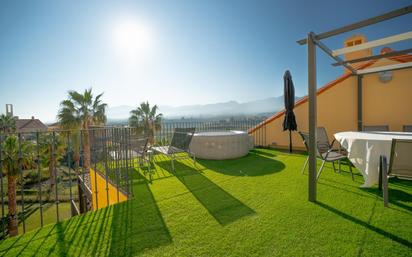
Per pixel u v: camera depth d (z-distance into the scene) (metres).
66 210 12.34
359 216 2.07
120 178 3.45
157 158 5.61
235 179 3.50
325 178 3.43
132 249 1.63
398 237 1.69
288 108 5.96
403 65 4.50
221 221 2.04
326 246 1.60
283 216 2.11
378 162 2.73
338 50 3.48
